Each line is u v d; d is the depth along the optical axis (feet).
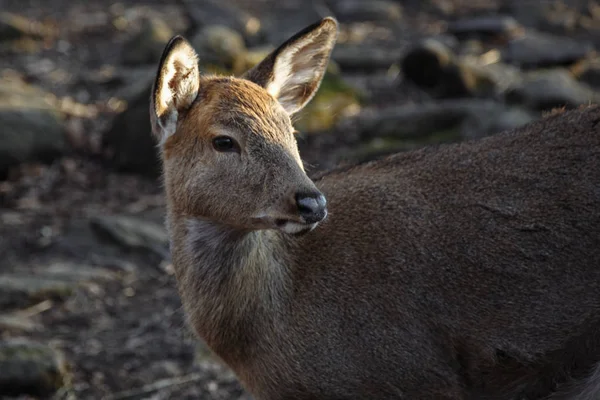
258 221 29.25
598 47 87.66
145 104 64.69
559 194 31.07
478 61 82.99
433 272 31.17
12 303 48.47
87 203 60.80
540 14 95.20
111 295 49.98
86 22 96.43
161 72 30.22
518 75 78.13
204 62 73.46
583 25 94.12
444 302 31.09
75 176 64.03
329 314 31.17
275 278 31.22
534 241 30.89
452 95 75.05
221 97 30.42
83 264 53.16
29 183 62.90
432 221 31.63
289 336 31.19
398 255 31.42
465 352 31.27
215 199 29.89
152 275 52.19
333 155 64.85
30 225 57.72
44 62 84.58
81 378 42.55
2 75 80.23
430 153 33.35
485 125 65.41
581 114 32.32
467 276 31.07
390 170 33.32
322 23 32.55
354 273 31.40
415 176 32.65
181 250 31.50
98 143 67.46
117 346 45.14
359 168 34.19
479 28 90.63
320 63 33.42
